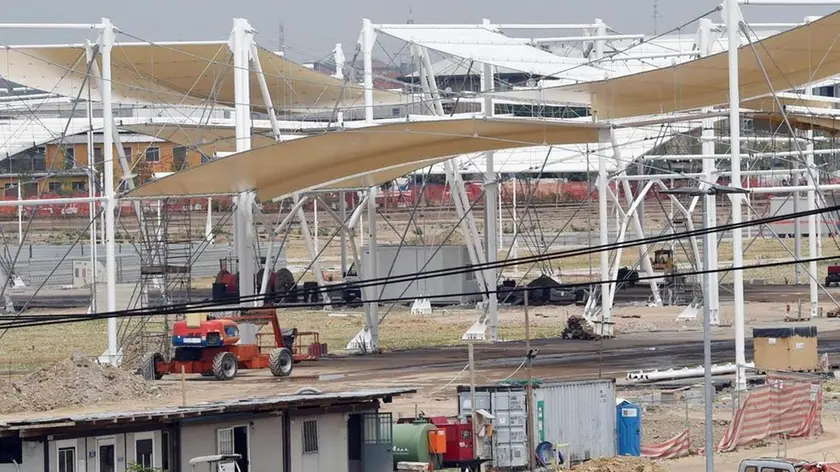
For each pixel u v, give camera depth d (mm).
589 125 128500
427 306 191000
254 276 141250
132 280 199875
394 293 193000
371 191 150500
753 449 85312
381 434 73688
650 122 135250
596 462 76938
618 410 82812
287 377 119375
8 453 59969
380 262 192125
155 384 112312
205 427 65375
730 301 198875
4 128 182625
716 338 148875
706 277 67625
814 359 116500
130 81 150875
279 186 136750
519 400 77375
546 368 120938
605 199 152500
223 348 120250
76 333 164750
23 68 144125
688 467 78625
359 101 169000
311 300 193375
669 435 87812
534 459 76750
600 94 141250
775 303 194500
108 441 61594
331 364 131125
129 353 131500
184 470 64125
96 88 148500
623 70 161875
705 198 76312
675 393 104312
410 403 99250
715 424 92125
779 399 88750
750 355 129125
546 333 160250
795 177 195625
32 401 98125
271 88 159500
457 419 77688
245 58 133625
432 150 131000
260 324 130375
